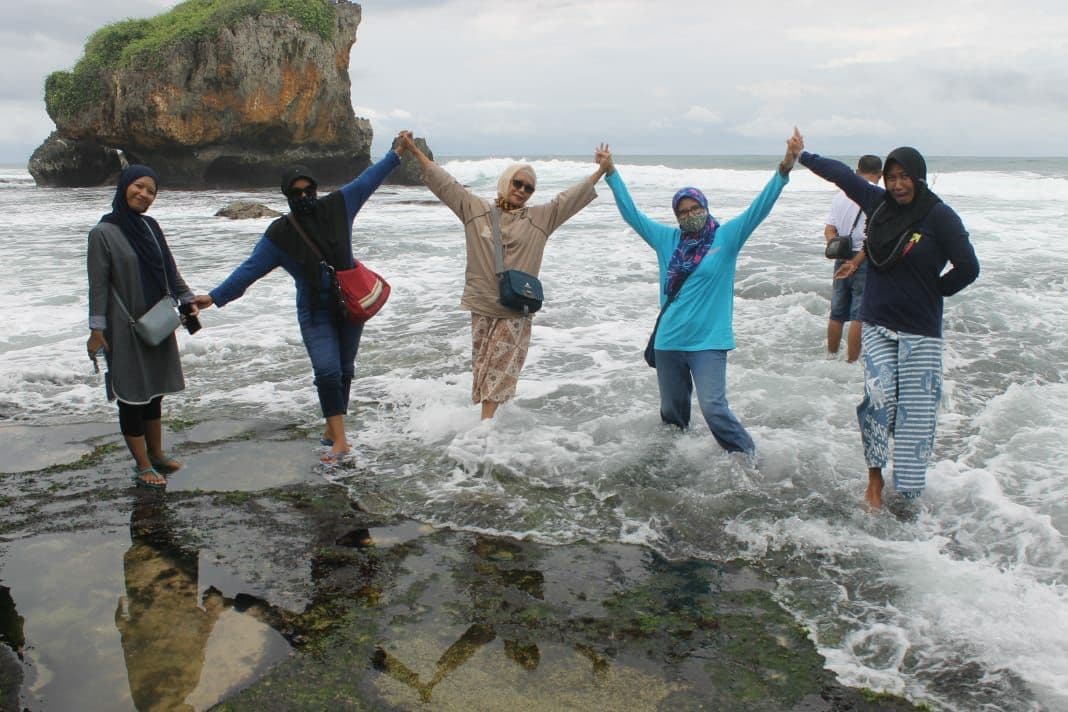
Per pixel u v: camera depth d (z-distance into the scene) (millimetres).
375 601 3486
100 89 39188
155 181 4594
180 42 37375
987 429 5473
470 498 4543
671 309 4824
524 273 5227
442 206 27609
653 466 4840
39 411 6148
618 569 3762
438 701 2820
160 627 3281
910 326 4184
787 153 4465
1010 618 3268
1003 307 9062
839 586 3576
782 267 11859
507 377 5422
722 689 2893
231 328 8727
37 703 2803
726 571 3740
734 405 5906
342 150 43406
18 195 33656
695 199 4727
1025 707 2781
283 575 3713
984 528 4066
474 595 3533
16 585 3615
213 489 4695
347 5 42156
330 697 2846
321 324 4988
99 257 4449
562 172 44406
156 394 4730
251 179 41438
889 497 4406
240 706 2797
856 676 2965
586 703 2812
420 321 9156
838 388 6305
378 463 5078
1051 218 17828
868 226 4285
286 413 6055
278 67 39156
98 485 4758
